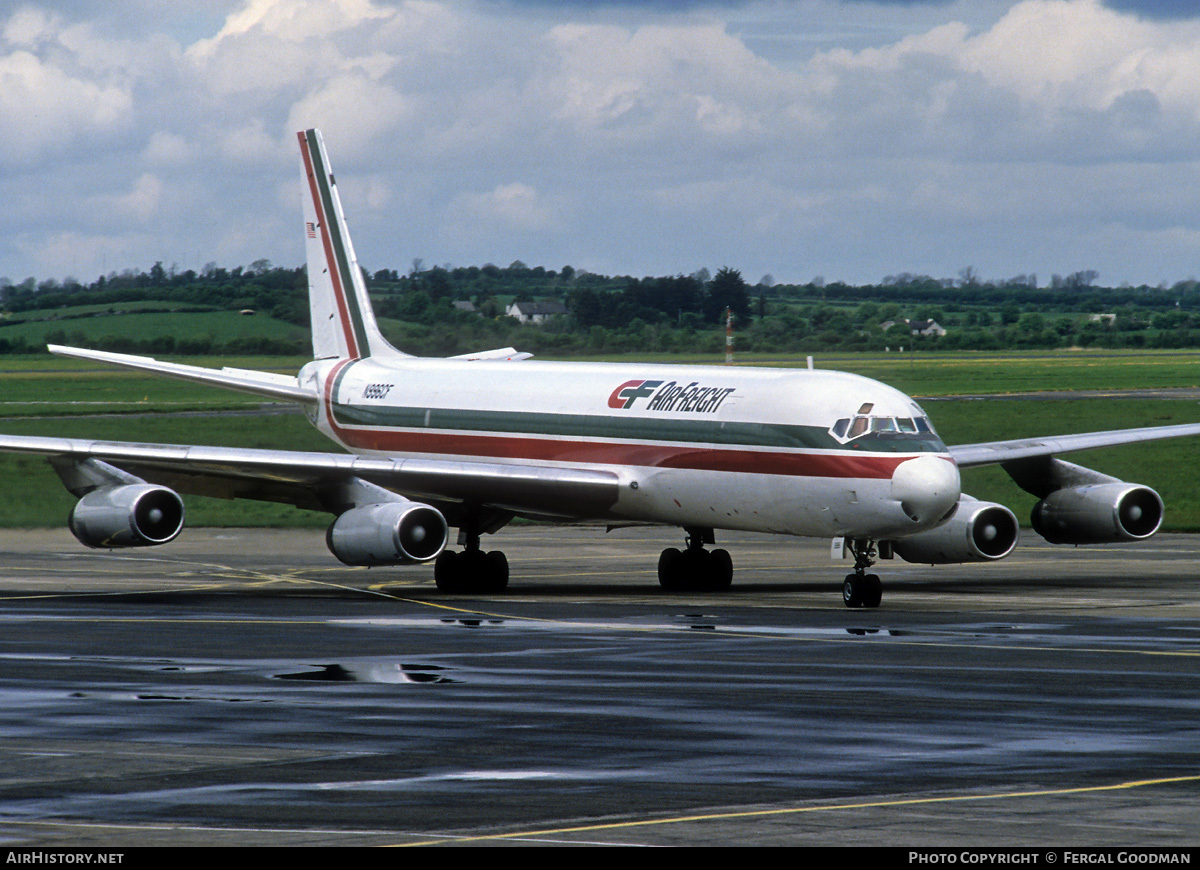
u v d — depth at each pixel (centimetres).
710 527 10138
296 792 4212
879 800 4125
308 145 13825
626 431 10425
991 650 7094
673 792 4216
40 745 4838
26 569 12119
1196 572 11494
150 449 9656
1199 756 4700
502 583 10550
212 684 6050
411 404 12331
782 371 9956
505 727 5141
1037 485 11381
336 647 7212
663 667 6531
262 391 13212
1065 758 4666
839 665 6594
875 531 8912
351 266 13562
